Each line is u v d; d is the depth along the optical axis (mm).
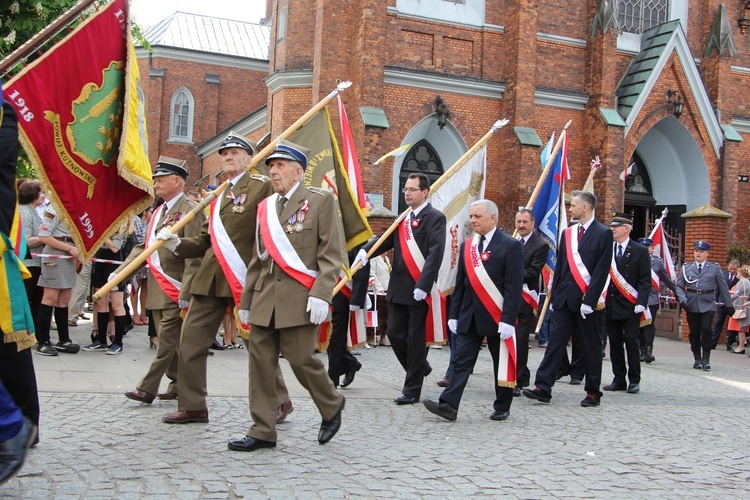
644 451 6539
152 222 7301
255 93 41844
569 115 23312
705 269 13625
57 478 4699
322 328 6992
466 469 5559
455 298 7664
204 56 40719
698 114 24219
